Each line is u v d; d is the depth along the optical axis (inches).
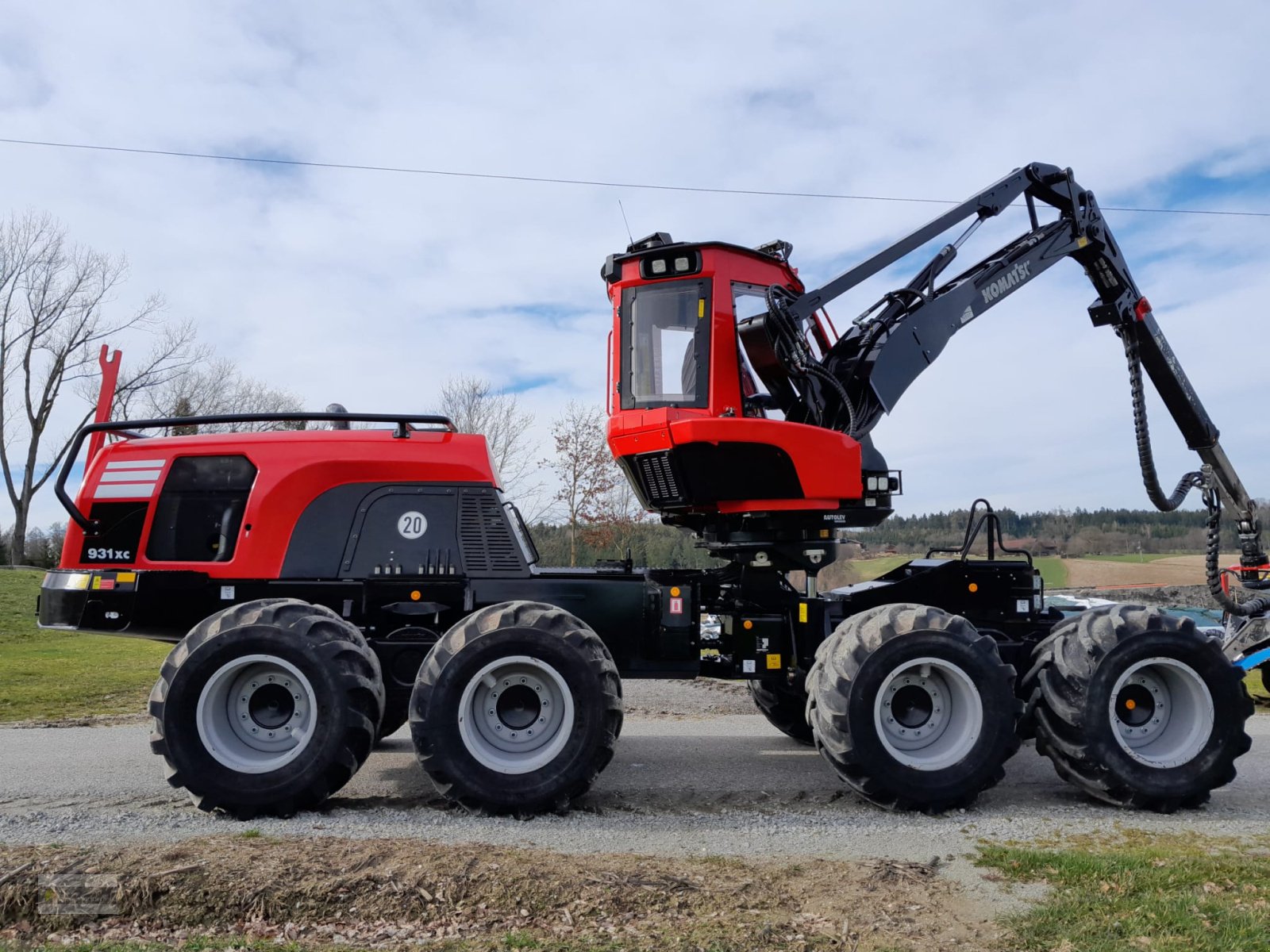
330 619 213.3
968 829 203.2
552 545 873.5
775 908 151.6
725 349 257.8
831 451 248.4
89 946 139.3
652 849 186.2
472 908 150.2
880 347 275.3
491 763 208.7
